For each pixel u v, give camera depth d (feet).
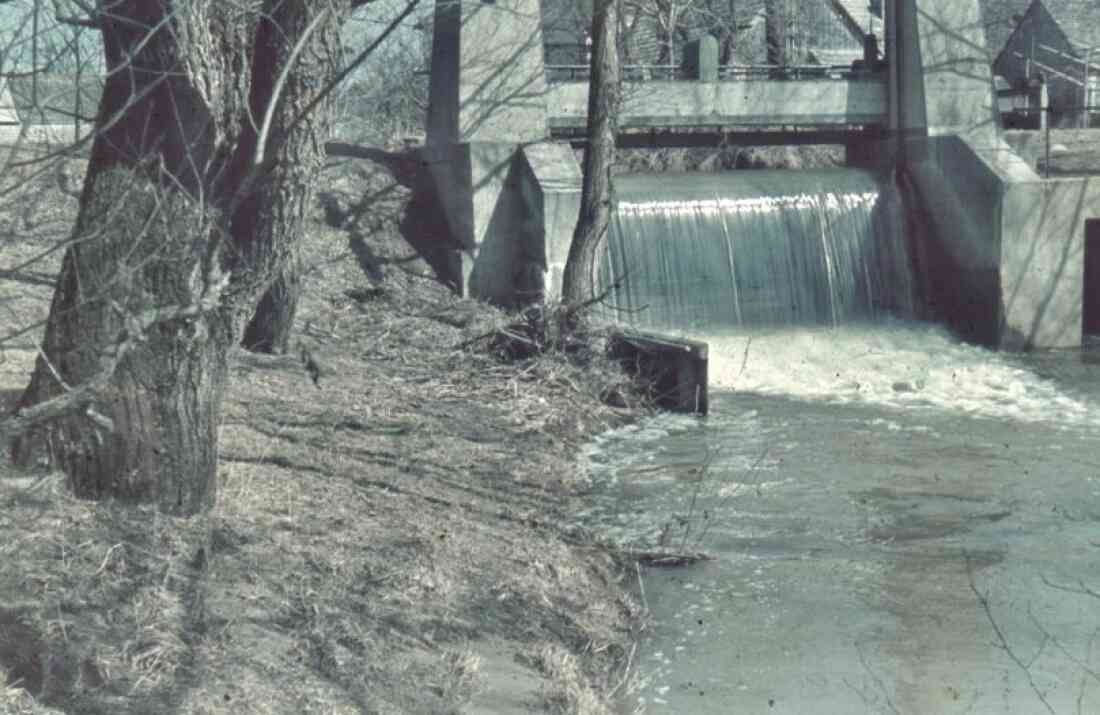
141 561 23.00
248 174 16.40
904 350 67.10
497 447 41.98
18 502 23.30
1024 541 34.68
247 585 23.45
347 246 65.31
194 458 25.71
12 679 18.69
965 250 71.36
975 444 47.19
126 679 19.29
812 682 25.02
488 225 66.08
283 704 19.74
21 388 34.01
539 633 25.70
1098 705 23.82
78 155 16.42
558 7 104.88
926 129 72.69
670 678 25.13
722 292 67.92
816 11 136.56
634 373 54.13
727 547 33.94
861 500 38.96
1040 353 69.51
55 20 14.69
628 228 66.44
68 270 23.82
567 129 71.51
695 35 108.37
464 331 59.06
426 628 24.09
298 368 47.42
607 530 34.96
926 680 25.09
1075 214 70.23
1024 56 151.43
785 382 59.67
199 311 16.47
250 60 38.04
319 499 30.48
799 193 71.51
